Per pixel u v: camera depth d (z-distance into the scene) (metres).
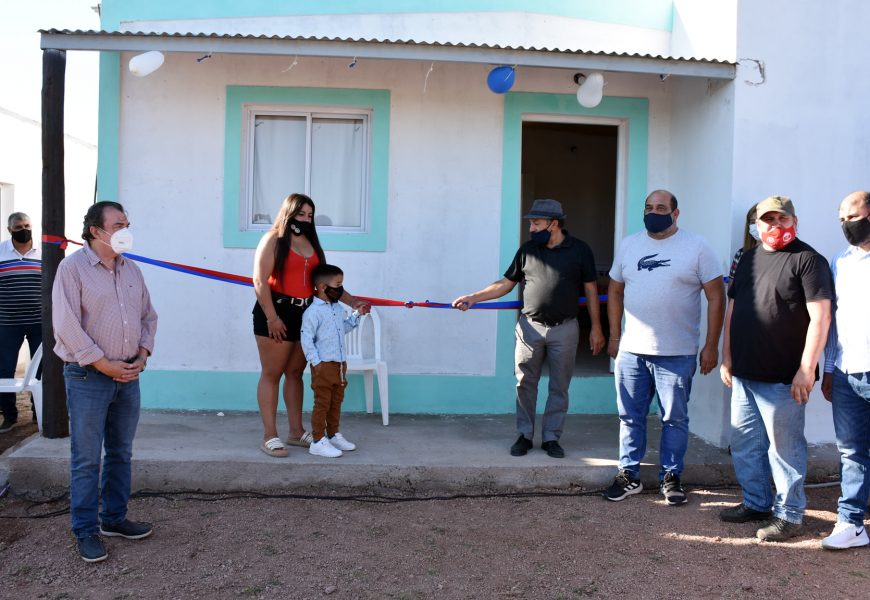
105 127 6.15
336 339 4.97
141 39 5.16
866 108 5.45
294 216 4.84
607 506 4.67
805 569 3.84
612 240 10.91
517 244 6.39
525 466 4.90
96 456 3.80
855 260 4.00
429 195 6.33
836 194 5.43
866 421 4.04
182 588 3.58
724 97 5.45
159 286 6.27
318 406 4.93
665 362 4.59
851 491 4.07
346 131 6.46
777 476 4.18
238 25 6.36
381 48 5.24
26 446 4.97
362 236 6.31
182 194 6.24
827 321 3.93
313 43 5.21
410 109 6.30
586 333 10.21
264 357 4.91
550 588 3.62
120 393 3.92
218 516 4.42
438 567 3.82
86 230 3.70
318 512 4.50
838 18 5.41
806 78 5.38
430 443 5.38
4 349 6.15
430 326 6.37
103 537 4.09
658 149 6.41
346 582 3.66
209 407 6.30
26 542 4.06
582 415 6.42
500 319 6.39
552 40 6.52
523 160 10.68
